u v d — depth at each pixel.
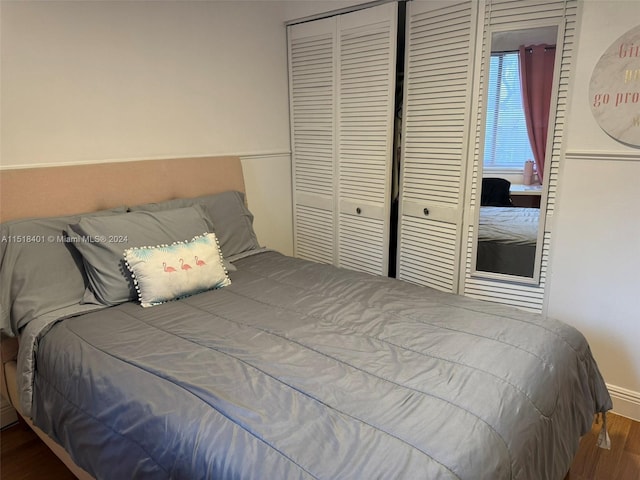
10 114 1.87
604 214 1.96
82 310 1.76
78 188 2.03
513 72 2.09
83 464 1.35
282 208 3.23
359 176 2.82
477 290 2.43
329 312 1.73
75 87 2.05
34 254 1.78
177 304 1.85
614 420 2.07
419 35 2.38
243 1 2.70
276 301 1.86
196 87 2.54
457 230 2.41
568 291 2.13
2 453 1.90
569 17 1.91
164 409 1.15
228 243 2.48
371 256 2.87
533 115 2.08
